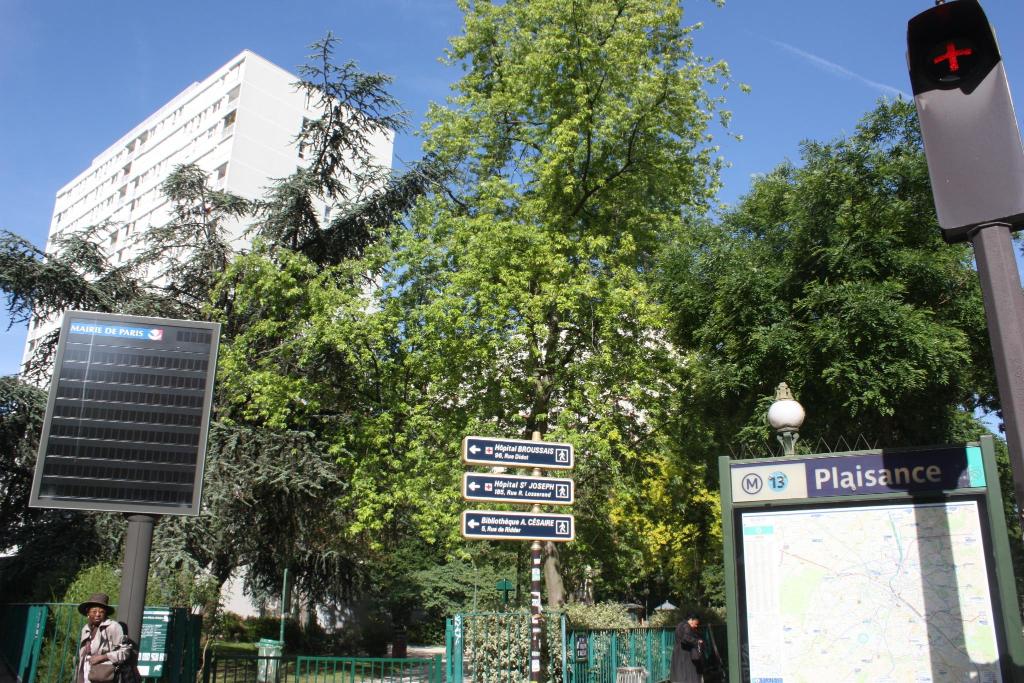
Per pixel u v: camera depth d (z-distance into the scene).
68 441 10.46
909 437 13.97
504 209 20.75
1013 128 3.92
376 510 19.06
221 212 24.23
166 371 11.12
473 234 19.05
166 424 10.91
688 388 18.08
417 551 40.38
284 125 66.81
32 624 12.86
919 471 5.95
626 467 19.64
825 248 13.35
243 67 65.75
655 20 21.00
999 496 5.69
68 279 20.16
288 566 24.72
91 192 87.00
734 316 14.43
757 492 6.38
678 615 20.89
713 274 15.41
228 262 23.30
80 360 10.79
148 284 22.75
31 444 19.30
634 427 19.69
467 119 22.48
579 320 19.38
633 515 22.52
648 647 17.30
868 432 14.04
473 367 18.77
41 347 21.02
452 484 17.34
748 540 6.33
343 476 20.73
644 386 18.78
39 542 19.06
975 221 3.89
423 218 20.69
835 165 13.72
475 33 22.91
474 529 10.58
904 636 5.75
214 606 17.86
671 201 22.23
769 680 6.01
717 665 17.14
